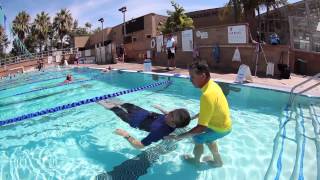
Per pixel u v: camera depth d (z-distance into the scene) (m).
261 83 10.16
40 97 11.62
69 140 6.12
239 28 14.08
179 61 18.11
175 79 12.70
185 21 27.11
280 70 11.59
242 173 4.24
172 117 4.79
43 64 33.09
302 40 13.66
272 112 7.04
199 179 4.17
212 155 4.70
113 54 24.83
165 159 4.81
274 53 12.71
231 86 10.20
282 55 12.45
